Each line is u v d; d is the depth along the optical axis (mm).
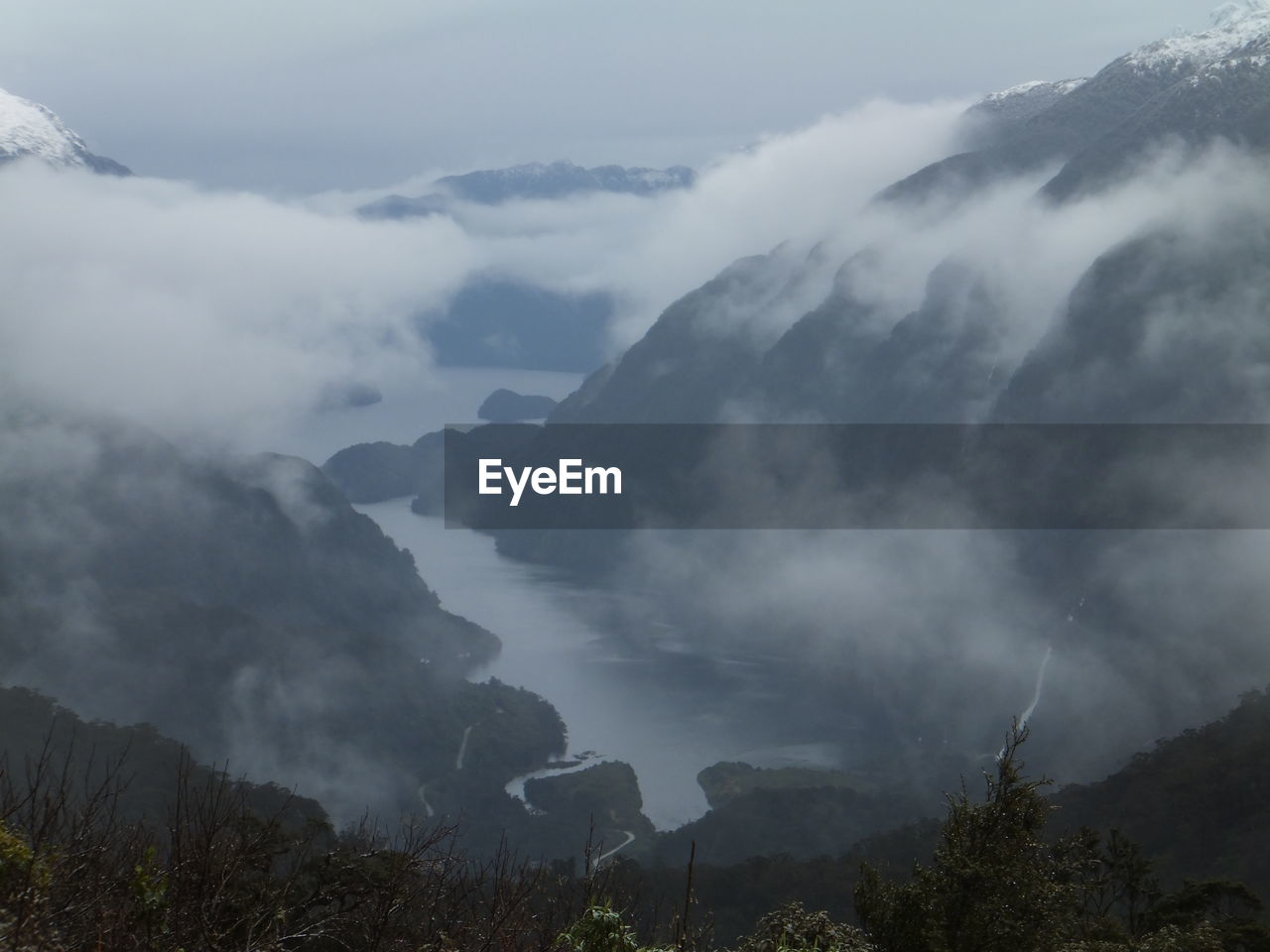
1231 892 20031
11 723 39156
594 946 6605
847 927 9344
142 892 5672
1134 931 19500
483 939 6758
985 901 10070
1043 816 10453
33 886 5352
